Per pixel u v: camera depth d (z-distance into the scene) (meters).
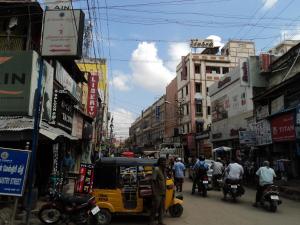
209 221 11.03
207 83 58.12
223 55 59.66
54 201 10.49
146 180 11.14
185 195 18.03
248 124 29.59
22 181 8.66
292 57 24.45
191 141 54.78
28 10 14.73
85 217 10.38
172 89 69.31
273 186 13.48
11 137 11.77
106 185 10.94
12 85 13.46
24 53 13.67
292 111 19.94
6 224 9.90
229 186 15.66
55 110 15.92
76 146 25.83
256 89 29.38
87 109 29.58
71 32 12.42
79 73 22.56
